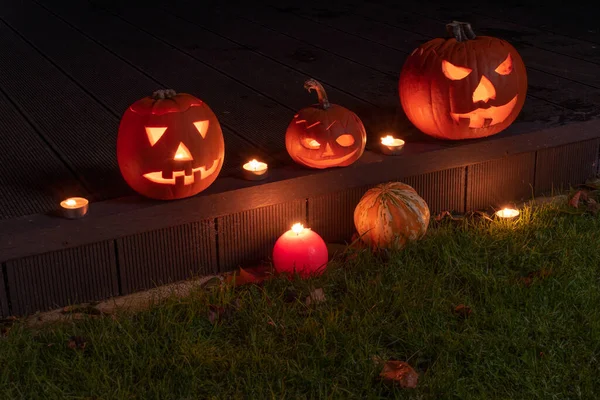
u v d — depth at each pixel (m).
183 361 1.16
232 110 1.75
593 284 1.32
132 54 2.18
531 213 1.57
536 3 2.81
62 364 1.15
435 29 2.45
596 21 2.51
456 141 1.59
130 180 1.33
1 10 2.73
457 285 1.33
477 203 1.64
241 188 1.39
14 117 1.70
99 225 1.30
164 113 1.29
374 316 1.24
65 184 1.40
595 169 1.75
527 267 1.38
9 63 2.09
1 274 1.26
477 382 1.12
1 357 1.15
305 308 1.28
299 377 1.13
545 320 1.24
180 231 1.37
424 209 1.43
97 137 1.60
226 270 1.44
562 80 1.94
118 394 1.10
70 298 1.32
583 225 1.51
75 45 2.27
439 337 1.21
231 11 2.72
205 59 2.13
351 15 2.65
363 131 1.45
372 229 1.42
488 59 1.50
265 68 2.05
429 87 1.51
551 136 1.65
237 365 1.16
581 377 1.13
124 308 1.31
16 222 1.27
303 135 1.42
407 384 1.11
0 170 1.45
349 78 1.97
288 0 2.92
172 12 2.71
